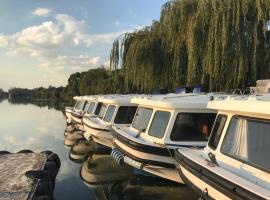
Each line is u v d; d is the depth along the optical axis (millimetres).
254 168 5293
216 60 14977
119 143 10344
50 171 10727
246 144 5672
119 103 13625
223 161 6098
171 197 9305
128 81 22016
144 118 10227
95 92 42531
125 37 23125
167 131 8805
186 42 17484
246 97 6570
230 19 14820
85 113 19922
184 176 6922
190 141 8766
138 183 9883
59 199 9664
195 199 9008
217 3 15219
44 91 133125
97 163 13516
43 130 26312
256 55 14578
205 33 15719
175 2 18625
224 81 15273
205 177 5863
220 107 6438
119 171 12180
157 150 8633
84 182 11227
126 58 21469
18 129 27016
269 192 4570
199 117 8914
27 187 8836
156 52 20266
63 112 49906
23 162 11547
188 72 16344
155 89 20359
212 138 6953
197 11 16188
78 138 19875
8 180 9445
